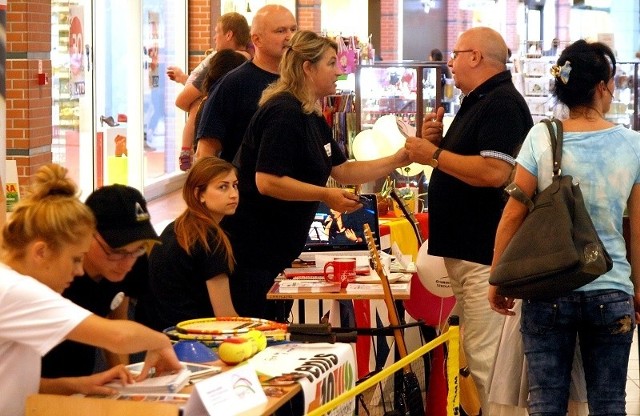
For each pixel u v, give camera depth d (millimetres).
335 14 19781
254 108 5816
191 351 3410
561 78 4055
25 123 8328
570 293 3916
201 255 4207
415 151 5094
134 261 3275
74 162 10383
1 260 2963
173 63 14844
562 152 4004
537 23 25031
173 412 2756
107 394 2984
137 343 2928
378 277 5285
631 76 11375
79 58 10430
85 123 10766
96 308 3412
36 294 2812
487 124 4953
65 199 2904
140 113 12742
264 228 5098
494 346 5117
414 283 5855
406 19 25641
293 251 5234
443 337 3996
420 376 5848
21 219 2871
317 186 4945
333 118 8898
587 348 4000
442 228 5188
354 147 7176
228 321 3828
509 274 3896
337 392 3469
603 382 3945
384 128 7113
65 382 3010
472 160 4941
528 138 4066
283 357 3457
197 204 4297
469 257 5098
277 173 4922
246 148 5102
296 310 6602
